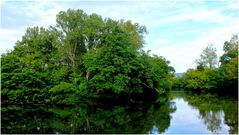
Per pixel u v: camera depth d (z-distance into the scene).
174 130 28.53
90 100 53.03
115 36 50.81
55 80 52.41
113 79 50.28
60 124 31.33
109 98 55.50
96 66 49.91
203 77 95.75
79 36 57.84
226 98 64.00
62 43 59.97
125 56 51.28
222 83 88.00
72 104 50.59
